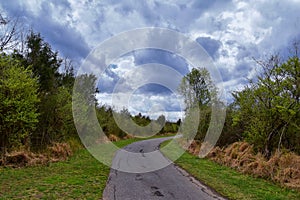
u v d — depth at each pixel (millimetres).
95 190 7980
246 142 15352
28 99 13312
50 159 13719
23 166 11703
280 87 13258
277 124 13664
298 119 13156
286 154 11445
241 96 15250
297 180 9531
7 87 12477
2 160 11562
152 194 7789
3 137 12852
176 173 11539
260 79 14039
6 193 7273
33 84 14375
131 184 9070
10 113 12781
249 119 15469
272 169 10766
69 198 6984
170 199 7316
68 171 11156
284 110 12797
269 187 9375
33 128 14211
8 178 9266
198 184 9383
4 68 13117
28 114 13102
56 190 7746
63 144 16375
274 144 13992
